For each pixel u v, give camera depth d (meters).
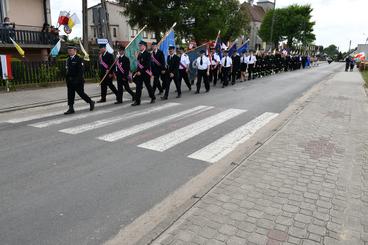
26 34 19.39
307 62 39.47
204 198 3.89
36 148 5.78
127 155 5.50
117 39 51.12
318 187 4.21
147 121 7.91
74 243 3.14
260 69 21.28
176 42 29.73
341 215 3.54
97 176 4.64
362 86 16.19
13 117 8.32
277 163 5.03
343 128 7.23
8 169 4.82
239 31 41.34
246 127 7.50
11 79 12.35
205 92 13.31
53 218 3.55
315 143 6.08
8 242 3.13
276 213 3.55
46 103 10.32
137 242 3.10
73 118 8.19
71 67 8.64
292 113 8.92
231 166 4.93
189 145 6.10
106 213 3.68
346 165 5.00
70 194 4.10
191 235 3.15
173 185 4.42
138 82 10.01
